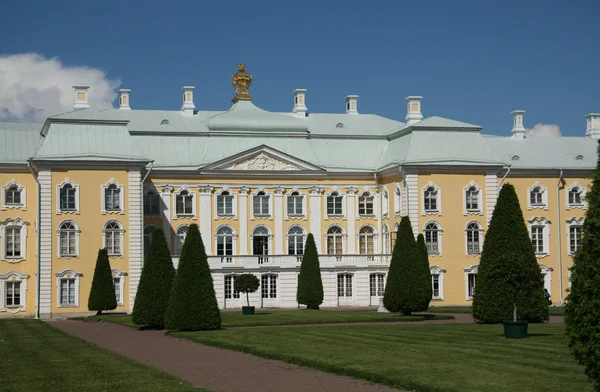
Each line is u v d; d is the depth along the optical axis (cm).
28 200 8875
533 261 5728
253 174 9694
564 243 10031
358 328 5762
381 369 3506
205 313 5856
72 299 8581
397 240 7106
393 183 9681
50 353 4478
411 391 3117
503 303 5812
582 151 10400
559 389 2986
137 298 6328
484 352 4022
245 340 4950
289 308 9106
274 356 4147
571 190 10094
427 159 9375
